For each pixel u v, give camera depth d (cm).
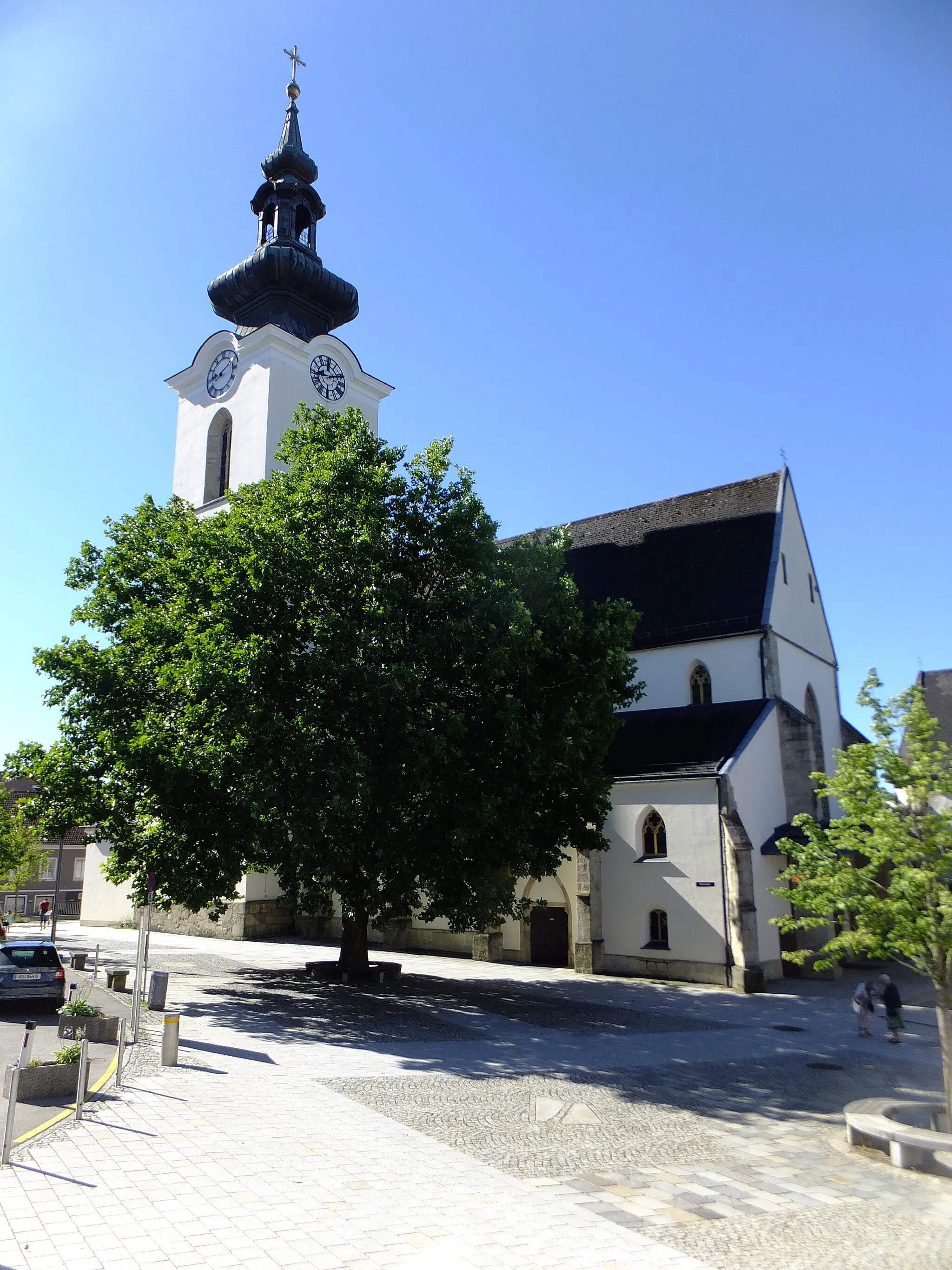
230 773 2428
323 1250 921
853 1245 1005
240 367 4838
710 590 4128
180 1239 927
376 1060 1862
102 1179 1089
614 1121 1495
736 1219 1074
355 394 5116
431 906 2673
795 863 3584
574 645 2733
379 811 2539
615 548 4641
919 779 1493
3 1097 1439
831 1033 2431
